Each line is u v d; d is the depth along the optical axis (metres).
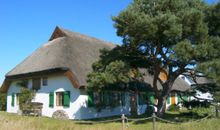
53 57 32.22
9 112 36.47
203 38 22.25
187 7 23.02
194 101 29.12
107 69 23.62
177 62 24.47
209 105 28.19
